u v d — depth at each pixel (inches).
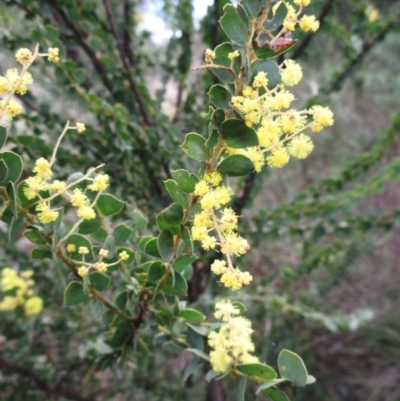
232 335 6.1
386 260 34.1
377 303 32.8
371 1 36.7
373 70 45.5
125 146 13.6
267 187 39.9
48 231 7.3
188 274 9.0
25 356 17.0
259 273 29.8
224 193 6.2
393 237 34.4
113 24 14.4
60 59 12.5
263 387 6.4
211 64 6.5
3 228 17.6
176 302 8.0
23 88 6.4
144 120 14.9
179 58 18.0
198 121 16.4
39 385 17.5
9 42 14.2
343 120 44.2
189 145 6.3
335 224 16.8
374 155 16.6
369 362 30.5
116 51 15.8
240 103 5.9
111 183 14.2
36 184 6.6
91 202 8.3
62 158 13.1
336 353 31.0
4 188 6.4
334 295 33.3
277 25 6.2
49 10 14.1
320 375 29.9
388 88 45.3
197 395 22.8
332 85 16.7
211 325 8.0
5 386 17.2
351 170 16.8
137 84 14.4
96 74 14.5
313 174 40.9
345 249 21.2
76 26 14.5
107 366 9.8
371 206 37.1
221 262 6.2
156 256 7.6
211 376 6.8
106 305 8.5
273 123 6.2
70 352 20.3
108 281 8.3
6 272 16.4
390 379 29.4
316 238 17.1
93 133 14.1
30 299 16.1
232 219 6.2
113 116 13.4
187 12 16.8
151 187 15.2
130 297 8.5
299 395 29.0
